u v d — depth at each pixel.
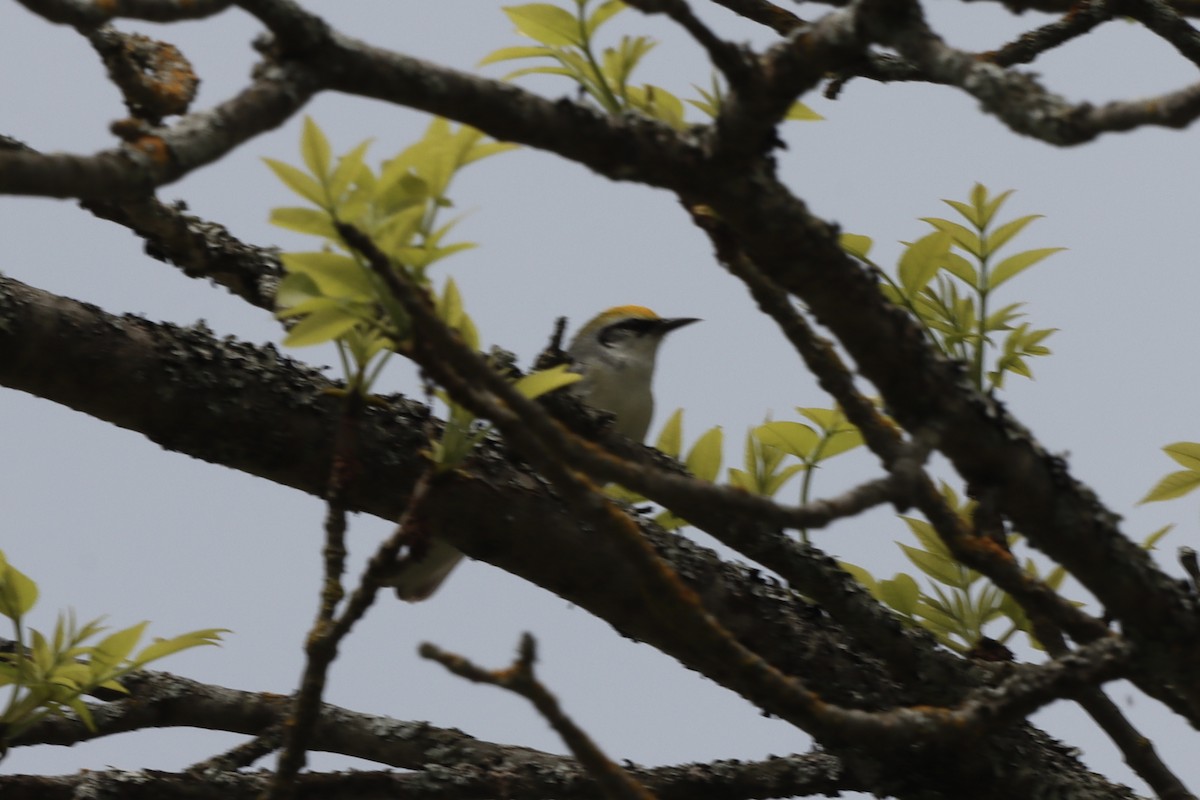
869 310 5.57
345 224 4.67
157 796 7.40
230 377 7.02
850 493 4.90
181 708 7.93
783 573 7.04
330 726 8.02
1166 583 5.98
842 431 7.73
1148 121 4.64
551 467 4.92
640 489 4.74
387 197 4.98
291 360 7.26
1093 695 7.09
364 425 7.11
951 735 5.55
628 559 5.11
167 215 7.82
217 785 7.50
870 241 6.96
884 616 7.21
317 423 7.09
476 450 7.14
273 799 5.81
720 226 5.96
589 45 6.08
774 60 5.05
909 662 7.25
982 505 5.91
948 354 7.04
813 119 6.57
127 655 6.64
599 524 5.05
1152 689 6.31
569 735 4.70
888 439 5.80
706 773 7.82
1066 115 4.69
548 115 5.10
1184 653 5.92
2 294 6.73
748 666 5.31
